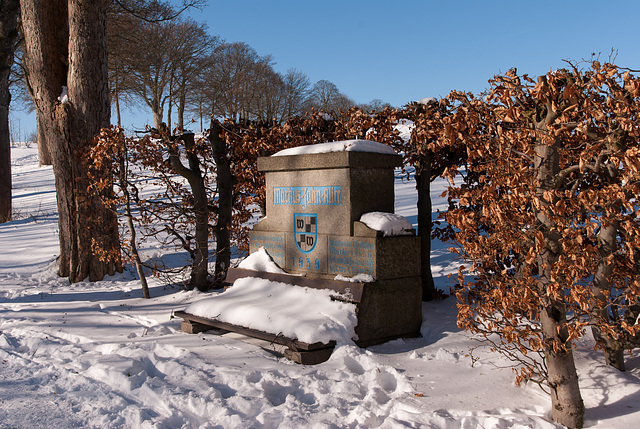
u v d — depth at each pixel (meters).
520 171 3.82
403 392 4.46
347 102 63.84
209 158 10.43
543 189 3.94
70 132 10.63
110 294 9.58
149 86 43.34
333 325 5.71
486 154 4.32
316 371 5.03
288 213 7.16
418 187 7.94
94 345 6.27
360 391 4.57
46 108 10.82
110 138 8.96
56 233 15.94
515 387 4.47
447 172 4.36
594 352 5.04
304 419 3.95
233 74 53.50
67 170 10.81
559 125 3.93
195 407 4.29
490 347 4.95
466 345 5.55
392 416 3.98
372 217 6.29
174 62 43.31
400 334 6.31
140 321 7.59
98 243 10.62
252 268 7.45
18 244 14.79
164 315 7.80
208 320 6.59
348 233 6.37
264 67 55.50
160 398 4.50
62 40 11.04
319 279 6.46
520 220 3.93
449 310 7.07
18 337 6.94
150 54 35.28
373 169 6.60
